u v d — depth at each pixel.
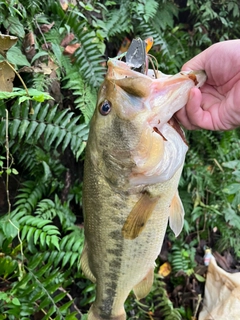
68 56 0.72
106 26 0.85
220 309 0.88
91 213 0.40
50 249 0.69
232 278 0.91
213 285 0.94
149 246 0.41
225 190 0.95
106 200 0.38
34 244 0.70
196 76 0.37
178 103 0.36
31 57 0.67
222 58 0.40
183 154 0.38
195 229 1.05
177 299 0.95
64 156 0.77
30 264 0.65
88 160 0.38
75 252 0.70
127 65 0.36
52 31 0.71
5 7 0.63
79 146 0.65
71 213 0.75
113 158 0.36
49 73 0.65
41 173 0.73
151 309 0.87
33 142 0.68
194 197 1.01
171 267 0.97
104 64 0.82
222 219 1.03
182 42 1.01
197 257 1.03
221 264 1.03
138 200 0.37
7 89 0.53
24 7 0.68
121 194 0.37
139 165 0.35
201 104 0.43
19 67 0.66
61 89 0.75
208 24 1.11
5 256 0.64
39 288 0.64
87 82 0.73
